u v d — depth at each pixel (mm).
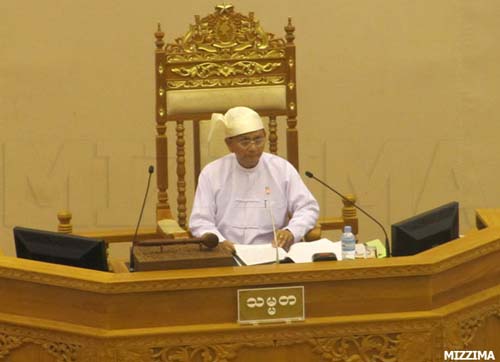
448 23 16719
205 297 8805
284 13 16578
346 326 8953
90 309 8789
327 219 13109
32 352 9062
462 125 16891
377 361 9039
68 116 16594
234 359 8875
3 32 16328
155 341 8742
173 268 8906
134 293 8711
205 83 13023
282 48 13078
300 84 16750
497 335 9703
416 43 16766
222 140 12617
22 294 9055
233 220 11906
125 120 16688
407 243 9648
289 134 13164
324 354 8961
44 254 9406
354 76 16797
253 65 13062
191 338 8773
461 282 9352
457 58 16766
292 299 8867
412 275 9000
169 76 12992
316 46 16703
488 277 9602
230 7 13008
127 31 16500
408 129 16891
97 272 8883
